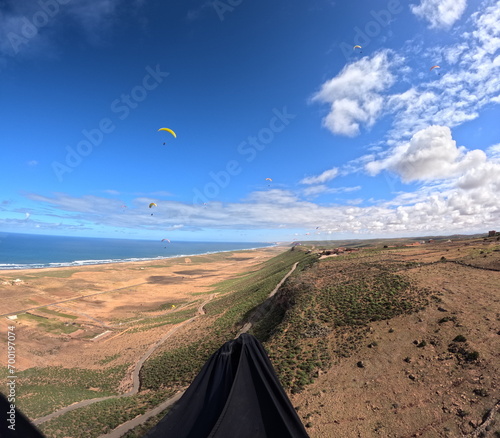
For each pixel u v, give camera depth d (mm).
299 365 21281
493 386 14336
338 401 16438
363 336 22891
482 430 12094
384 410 14945
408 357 18906
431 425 13258
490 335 18422
